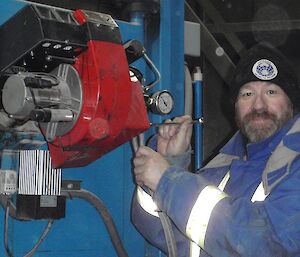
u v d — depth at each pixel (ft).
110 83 3.55
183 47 5.80
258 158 5.12
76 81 3.60
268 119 5.11
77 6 5.69
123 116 3.67
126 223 5.24
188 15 9.71
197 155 6.38
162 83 5.52
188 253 5.26
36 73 3.63
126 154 5.24
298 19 11.94
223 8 12.28
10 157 4.26
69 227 4.77
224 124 11.64
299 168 4.46
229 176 5.36
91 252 4.89
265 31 11.94
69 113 3.57
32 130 4.10
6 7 4.45
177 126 5.11
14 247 4.42
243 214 4.14
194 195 4.18
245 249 4.00
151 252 5.40
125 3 5.41
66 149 3.78
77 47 3.55
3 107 3.70
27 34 3.51
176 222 4.24
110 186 5.09
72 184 4.62
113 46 3.65
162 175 4.33
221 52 10.15
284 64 5.24
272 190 4.45
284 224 4.12
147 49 5.49
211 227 4.12
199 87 6.39
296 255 4.11
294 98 5.28
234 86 5.46
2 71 3.72
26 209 4.22
